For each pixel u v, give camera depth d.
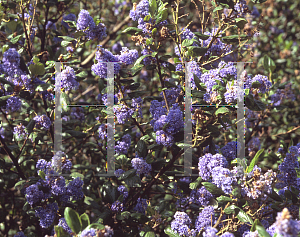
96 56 1.69
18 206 2.29
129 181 1.66
